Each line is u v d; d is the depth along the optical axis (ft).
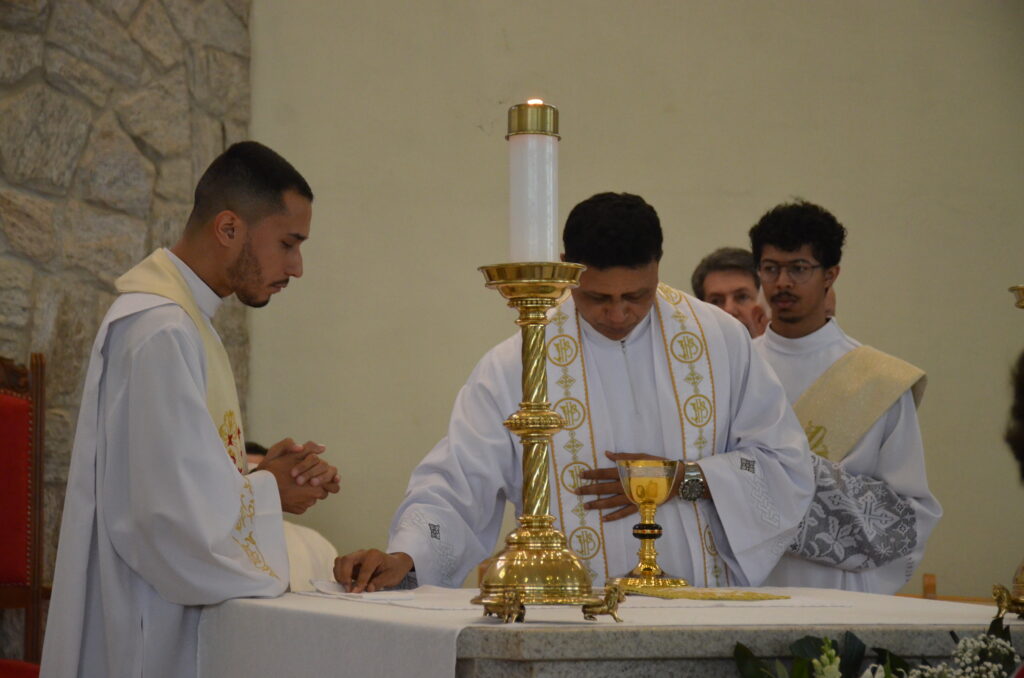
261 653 9.96
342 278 24.76
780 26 26.55
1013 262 26.86
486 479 12.69
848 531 14.12
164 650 11.02
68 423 20.33
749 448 12.87
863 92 26.66
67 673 10.99
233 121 24.12
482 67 25.64
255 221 12.06
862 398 15.43
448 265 25.23
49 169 20.33
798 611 9.44
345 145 24.94
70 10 20.83
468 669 7.86
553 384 13.23
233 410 11.98
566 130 25.81
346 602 10.08
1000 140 26.99
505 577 8.41
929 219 26.66
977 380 26.50
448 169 25.38
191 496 10.54
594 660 7.78
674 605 9.78
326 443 24.41
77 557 11.06
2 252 19.52
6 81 19.79
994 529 26.30
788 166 26.37
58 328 20.26
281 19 24.88
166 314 11.25
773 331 16.47
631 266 12.27
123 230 21.57
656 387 13.25
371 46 25.20
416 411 24.88
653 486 11.47
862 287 26.35
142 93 22.07
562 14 26.02
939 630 8.64
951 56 26.94
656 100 26.17
